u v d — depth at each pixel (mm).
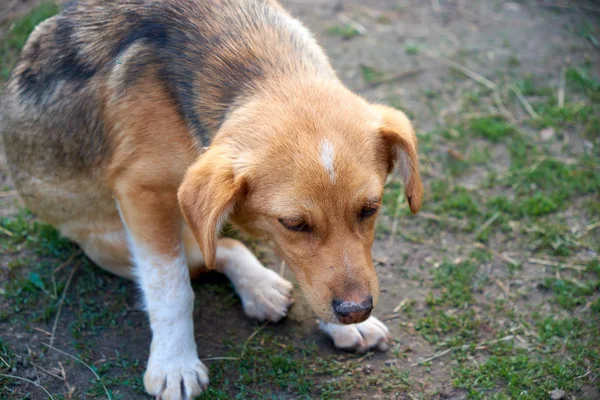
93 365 1040
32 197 1104
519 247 1180
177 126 973
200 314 1097
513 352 1062
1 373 1026
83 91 1019
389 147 963
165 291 1002
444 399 1021
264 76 963
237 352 1060
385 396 1021
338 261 921
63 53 1042
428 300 1112
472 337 1079
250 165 918
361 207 924
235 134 933
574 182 1248
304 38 1008
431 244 1184
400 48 1535
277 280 1100
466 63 1495
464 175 1273
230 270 1104
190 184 912
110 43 1011
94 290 1119
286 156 913
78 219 1088
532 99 1397
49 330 1072
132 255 1040
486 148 1306
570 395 1021
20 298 1100
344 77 1437
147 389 1010
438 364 1053
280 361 1043
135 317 1092
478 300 1119
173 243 1002
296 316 1097
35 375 1028
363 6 1674
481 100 1396
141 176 982
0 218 1193
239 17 997
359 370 1043
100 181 1040
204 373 1017
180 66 976
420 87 1422
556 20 1642
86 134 1023
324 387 1025
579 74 1438
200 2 1000
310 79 960
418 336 1079
